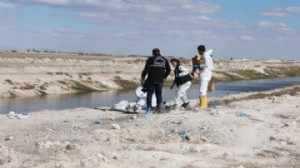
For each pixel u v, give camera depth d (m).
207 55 19.92
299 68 154.38
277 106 22.11
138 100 20.56
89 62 89.75
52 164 9.53
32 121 17.11
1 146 10.92
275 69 132.12
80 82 52.59
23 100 38.50
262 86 70.88
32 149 11.16
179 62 19.73
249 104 22.64
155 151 11.14
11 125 16.17
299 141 14.05
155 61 18.17
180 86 19.64
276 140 14.01
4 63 66.38
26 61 78.94
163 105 19.61
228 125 15.70
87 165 9.48
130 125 15.59
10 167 9.38
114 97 44.06
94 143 12.27
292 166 11.16
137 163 10.06
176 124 15.60
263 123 16.58
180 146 12.21
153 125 15.57
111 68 70.94
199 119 16.42
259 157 11.88
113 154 10.55
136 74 65.94
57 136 13.49
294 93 32.28
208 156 11.41
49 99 40.25
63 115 18.84
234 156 11.69
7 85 43.00
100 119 17.56
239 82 84.75
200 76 20.09
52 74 52.00
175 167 9.98
